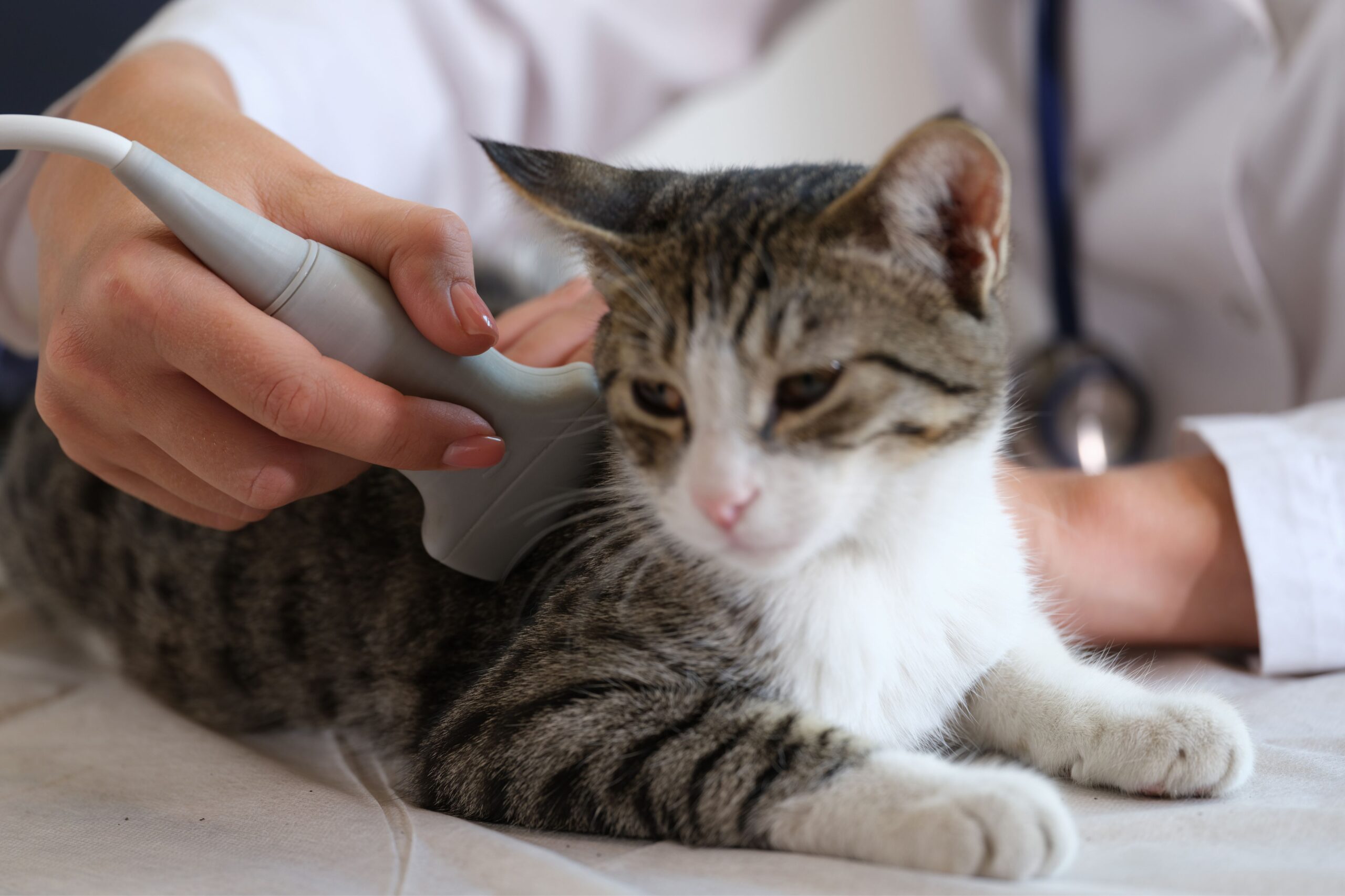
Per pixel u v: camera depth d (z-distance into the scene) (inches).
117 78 62.7
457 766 50.5
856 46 138.1
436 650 60.9
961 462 54.5
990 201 50.0
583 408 52.6
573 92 104.6
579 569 55.2
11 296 74.3
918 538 54.4
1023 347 103.7
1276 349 94.7
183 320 42.2
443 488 51.2
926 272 51.3
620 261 54.0
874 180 48.4
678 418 52.4
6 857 44.3
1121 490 68.9
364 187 48.9
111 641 81.4
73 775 55.1
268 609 69.2
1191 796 48.1
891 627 54.4
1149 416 99.5
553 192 55.3
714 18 112.7
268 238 42.7
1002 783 42.0
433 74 95.1
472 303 44.7
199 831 47.1
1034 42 98.6
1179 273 97.3
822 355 48.8
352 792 53.7
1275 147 94.5
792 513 48.8
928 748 56.4
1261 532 64.4
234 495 47.6
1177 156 94.7
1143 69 97.0
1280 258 97.6
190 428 46.1
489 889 39.2
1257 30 88.6
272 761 60.0
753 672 52.4
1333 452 66.5
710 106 141.3
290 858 43.6
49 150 40.3
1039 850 38.6
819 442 49.3
